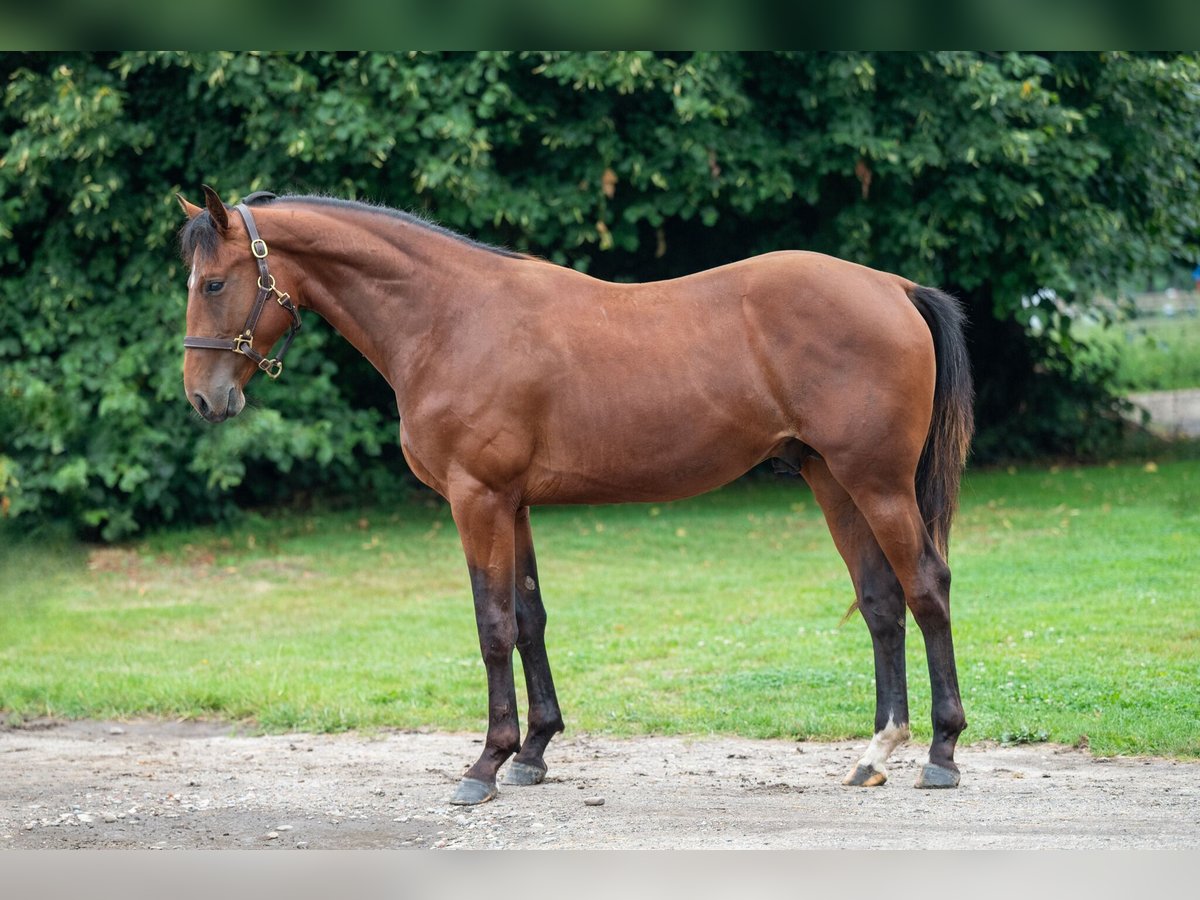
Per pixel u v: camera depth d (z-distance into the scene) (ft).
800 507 44.62
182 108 39.32
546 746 18.79
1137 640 23.98
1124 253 44.83
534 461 17.04
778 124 41.78
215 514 41.04
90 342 38.93
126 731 22.26
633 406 16.72
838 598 30.35
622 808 16.53
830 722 20.61
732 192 39.83
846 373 16.43
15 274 41.04
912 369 16.51
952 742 17.02
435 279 17.42
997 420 53.21
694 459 16.88
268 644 27.94
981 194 40.06
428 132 36.94
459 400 16.90
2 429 37.50
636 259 47.80
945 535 17.21
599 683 23.81
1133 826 14.93
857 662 24.12
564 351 16.88
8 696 23.90
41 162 37.01
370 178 39.17
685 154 39.11
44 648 27.96
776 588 32.07
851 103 39.06
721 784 17.66
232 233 17.19
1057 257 42.09
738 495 47.85
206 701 23.44
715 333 16.84
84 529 40.09
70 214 39.42
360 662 25.99
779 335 16.62
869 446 16.37
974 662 23.36
